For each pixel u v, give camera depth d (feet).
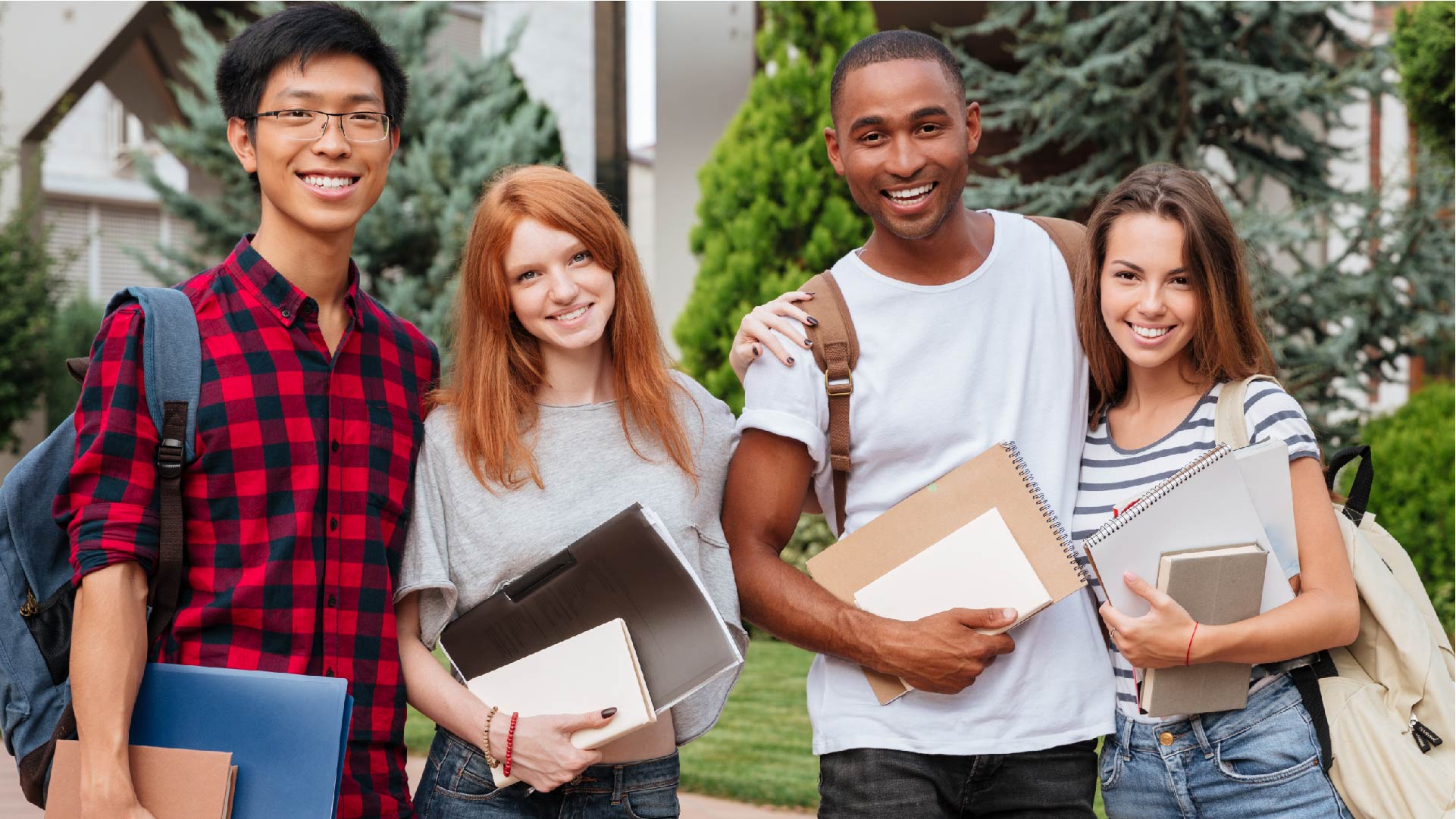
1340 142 30.27
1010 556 6.98
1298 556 6.81
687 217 34.63
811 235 25.95
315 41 6.65
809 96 25.85
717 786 14.99
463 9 36.83
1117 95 25.66
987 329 7.59
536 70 36.91
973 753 7.22
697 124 34.37
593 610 6.69
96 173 66.18
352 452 6.79
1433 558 20.27
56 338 40.68
